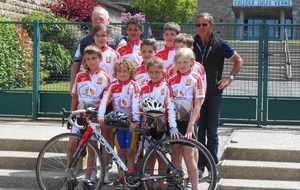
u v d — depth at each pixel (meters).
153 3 29.92
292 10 38.28
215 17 38.94
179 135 6.05
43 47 10.18
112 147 6.70
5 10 15.16
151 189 6.18
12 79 11.05
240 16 38.97
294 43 10.02
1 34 11.31
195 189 6.12
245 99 9.66
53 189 6.86
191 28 9.70
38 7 17.42
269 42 9.61
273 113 9.62
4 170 7.28
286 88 9.66
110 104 6.63
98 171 6.90
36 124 9.41
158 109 6.11
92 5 17.53
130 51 6.97
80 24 9.87
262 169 7.02
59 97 10.00
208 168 6.42
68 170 6.39
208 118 6.99
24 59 11.21
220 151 7.89
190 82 6.20
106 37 6.74
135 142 6.43
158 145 6.08
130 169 6.26
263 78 9.58
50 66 10.15
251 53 9.73
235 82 9.69
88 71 6.61
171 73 6.55
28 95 10.01
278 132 8.95
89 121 6.28
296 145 7.58
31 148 7.70
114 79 6.50
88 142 6.25
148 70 6.23
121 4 33.78
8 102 10.06
